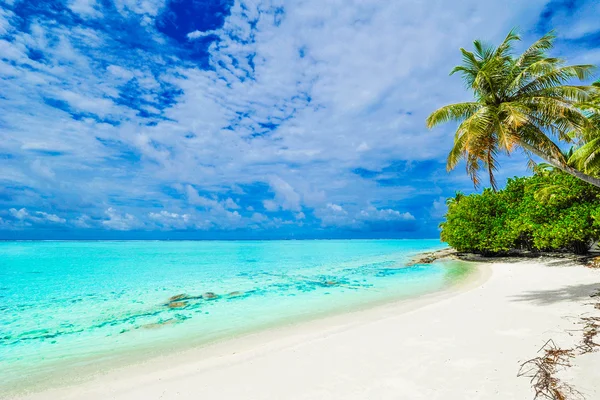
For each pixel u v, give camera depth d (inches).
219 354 298.2
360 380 209.3
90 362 300.4
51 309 542.3
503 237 925.2
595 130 583.2
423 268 970.1
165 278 917.2
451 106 515.5
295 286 720.3
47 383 255.8
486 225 1010.1
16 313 518.9
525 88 484.1
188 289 716.0
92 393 232.5
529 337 258.1
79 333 400.2
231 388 215.8
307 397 193.0
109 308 542.3
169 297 629.0
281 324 399.9
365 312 430.6
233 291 671.8
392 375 212.1
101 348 340.8
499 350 237.1
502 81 488.7
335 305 498.3
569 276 551.8
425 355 239.8
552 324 285.0
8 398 232.8
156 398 212.4
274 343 316.8
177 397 210.8
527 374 197.2
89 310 530.0
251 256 1897.1
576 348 226.1
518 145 462.6
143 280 880.3
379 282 729.0
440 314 354.9
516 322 300.5
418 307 427.5
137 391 227.5
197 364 274.4
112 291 708.7
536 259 872.3
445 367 216.5
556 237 737.6
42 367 291.6
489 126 463.2
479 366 213.6
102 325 435.8
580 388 174.9
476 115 454.3
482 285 547.2
